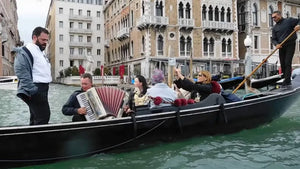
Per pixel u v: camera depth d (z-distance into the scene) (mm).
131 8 33281
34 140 4047
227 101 6484
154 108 5324
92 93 4566
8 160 3957
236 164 4562
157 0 29000
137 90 6094
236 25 32594
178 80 5879
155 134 5172
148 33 28688
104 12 47531
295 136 6242
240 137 6129
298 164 4559
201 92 6195
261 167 4434
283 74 7754
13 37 57625
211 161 4680
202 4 31094
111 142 4707
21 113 10234
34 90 4059
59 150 4277
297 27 7062
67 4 51344
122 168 4305
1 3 34312
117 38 37375
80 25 52531
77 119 4770
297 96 7812
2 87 23594
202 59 30422
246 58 12805
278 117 7609
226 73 29625
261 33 34969
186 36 30250
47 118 4457
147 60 28562
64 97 17078
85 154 4555
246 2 34094
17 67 4059
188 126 5547
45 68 4348
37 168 4164
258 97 7273
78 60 52094
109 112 4629
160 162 4602
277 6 36156
